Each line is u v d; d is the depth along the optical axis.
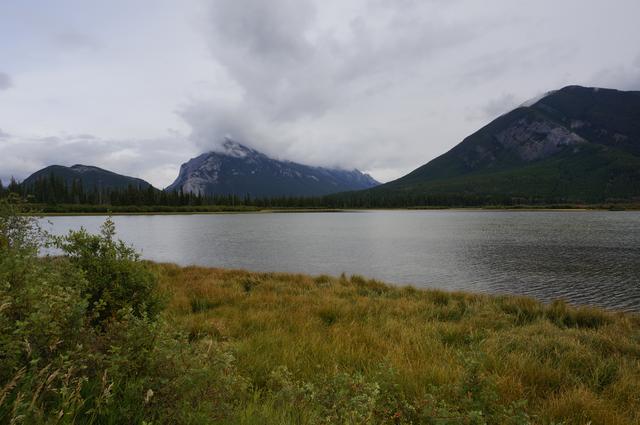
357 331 7.39
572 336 7.95
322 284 15.48
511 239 43.03
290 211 177.12
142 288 5.84
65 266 4.70
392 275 22.41
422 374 4.87
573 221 78.00
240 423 2.84
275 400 3.56
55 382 2.53
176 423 2.54
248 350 5.68
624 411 4.30
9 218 7.50
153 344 3.18
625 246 35.66
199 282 14.05
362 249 35.09
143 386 2.69
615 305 15.58
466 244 38.44
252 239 45.19
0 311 2.55
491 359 5.62
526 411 4.04
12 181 91.56
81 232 5.85
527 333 8.24
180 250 34.88
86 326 3.43
